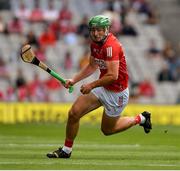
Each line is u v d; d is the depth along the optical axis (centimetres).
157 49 8769
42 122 6919
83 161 3092
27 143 4341
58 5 8912
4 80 7856
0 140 4597
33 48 8181
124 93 3225
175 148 4091
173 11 9525
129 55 8612
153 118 7162
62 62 8169
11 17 8700
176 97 8194
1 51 8269
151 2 9638
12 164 2873
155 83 8262
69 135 3225
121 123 3325
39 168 2725
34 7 8831
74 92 7762
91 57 3269
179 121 7219
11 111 6950
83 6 9050
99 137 5056
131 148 4044
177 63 8512
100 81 3119
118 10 9019
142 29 8981
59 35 8494
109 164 2952
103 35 3111
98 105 3209
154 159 3297
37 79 7619
